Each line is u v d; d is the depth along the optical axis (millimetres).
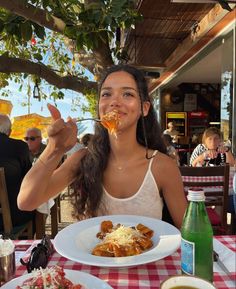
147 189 1520
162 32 5391
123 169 1559
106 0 2768
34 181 1308
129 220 1355
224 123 5180
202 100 10961
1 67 3373
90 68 4738
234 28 4418
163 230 1240
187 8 4254
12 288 856
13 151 2729
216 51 5938
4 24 2916
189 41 5480
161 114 11062
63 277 865
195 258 881
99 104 1537
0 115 3250
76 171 1649
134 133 1547
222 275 970
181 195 1585
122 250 1064
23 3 2586
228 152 4102
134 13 3115
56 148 1265
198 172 2777
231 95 4852
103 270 1038
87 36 2947
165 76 9172
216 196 2879
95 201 1559
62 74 5039
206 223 895
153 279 975
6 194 2424
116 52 4250
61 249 1078
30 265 1029
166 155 1648
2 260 969
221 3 3289
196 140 10562
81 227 1296
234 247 1176
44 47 5238
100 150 1605
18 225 2734
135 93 1482
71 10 3240
